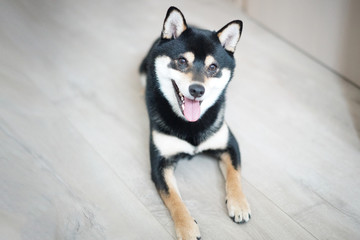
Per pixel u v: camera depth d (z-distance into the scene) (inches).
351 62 102.3
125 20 131.8
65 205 67.5
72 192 70.5
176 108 72.0
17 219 59.4
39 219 61.6
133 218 66.2
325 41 108.1
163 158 71.4
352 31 98.7
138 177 75.0
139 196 70.8
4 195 63.2
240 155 76.1
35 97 95.5
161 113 72.9
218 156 77.0
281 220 66.4
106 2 143.6
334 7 101.3
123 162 78.5
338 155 81.7
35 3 141.6
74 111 92.1
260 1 127.2
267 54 116.3
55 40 119.9
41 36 121.6
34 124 86.7
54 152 79.7
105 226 64.4
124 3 142.9
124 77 105.3
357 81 102.7
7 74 102.1
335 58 107.0
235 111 93.9
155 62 72.1
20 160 74.6
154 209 68.2
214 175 76.2
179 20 70.2
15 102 92.7
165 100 73.1
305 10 110.7
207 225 65.2
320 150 83.0
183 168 77.8
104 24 129.3
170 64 69.2
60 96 96.8
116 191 71.6
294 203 70.1
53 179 72.6
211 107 73.6
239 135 86.7
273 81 105.1
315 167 78.6
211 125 73.0
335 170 77.9
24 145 79.9
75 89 99.7
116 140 84.3
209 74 69.5
